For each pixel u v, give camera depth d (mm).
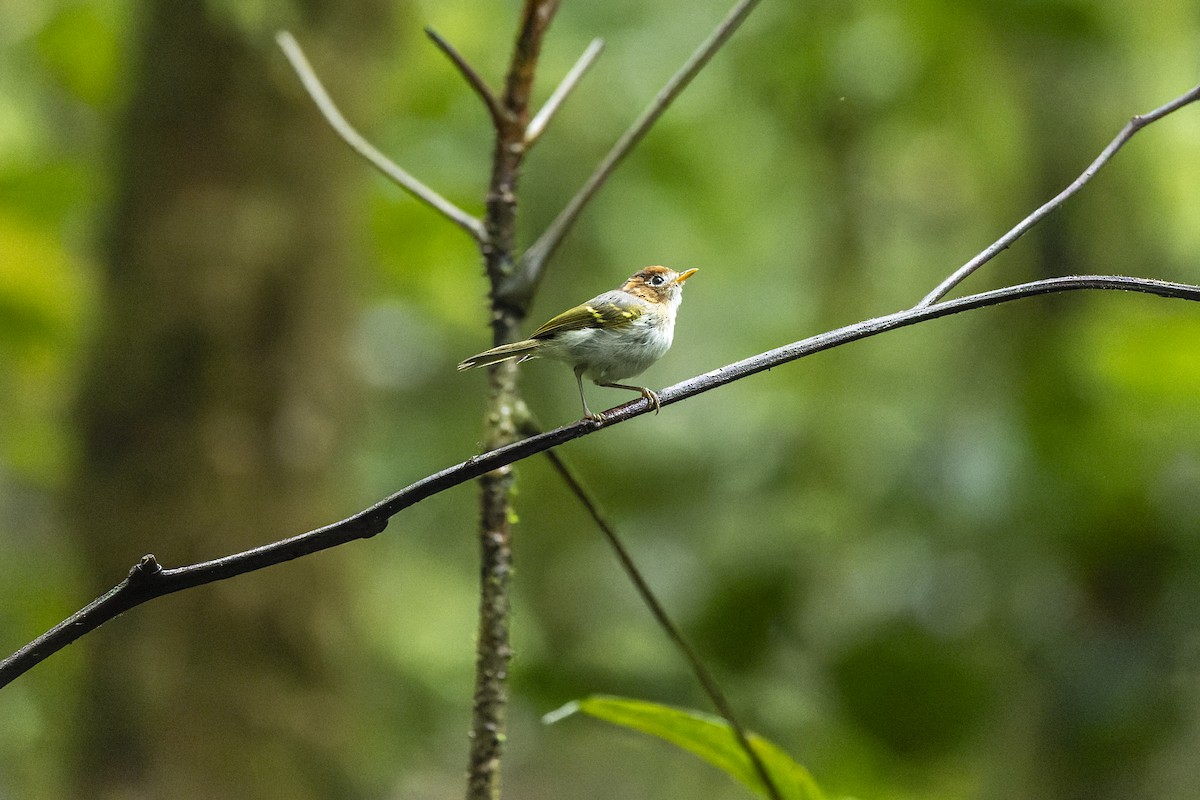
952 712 10570
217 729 10719
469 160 14039
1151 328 9805
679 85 5621
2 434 13148
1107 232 11648
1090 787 10133
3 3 13859
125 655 10633
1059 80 11758
